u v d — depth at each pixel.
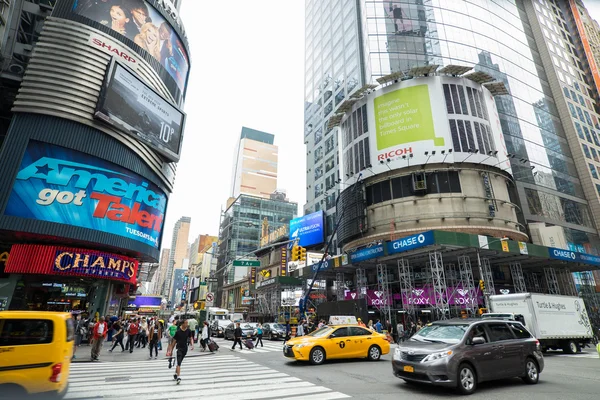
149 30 29.36
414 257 27.45
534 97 54.41
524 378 8.75
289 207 90.38
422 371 7.65
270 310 47.53
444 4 49.03
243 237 81.44
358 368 11.59
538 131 51.31
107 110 23.45
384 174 34.31
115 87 24.38
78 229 21.55
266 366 12.36
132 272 25.36
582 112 59.53
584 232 47.47
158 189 28.89
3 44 22.12
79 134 22.41
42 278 22.33
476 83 36.25
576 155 53.66
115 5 26.80
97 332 14.11
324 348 12.76
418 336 9.17
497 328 8.91
